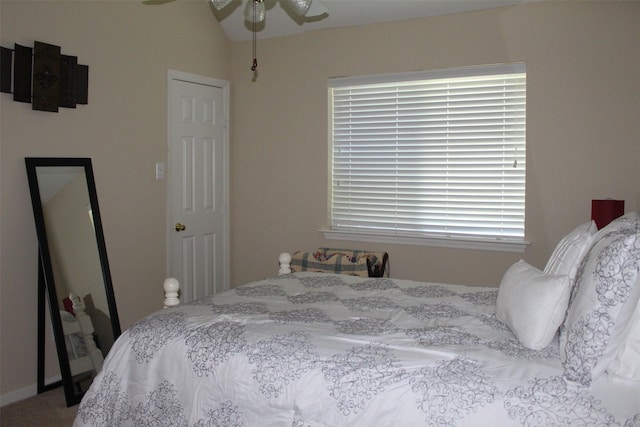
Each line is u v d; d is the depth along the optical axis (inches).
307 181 175.8
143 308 154.9
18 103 121.2
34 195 121.0
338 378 69.2
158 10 155.6
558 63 138.5
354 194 171.3
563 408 61.2
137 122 150.3
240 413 73.1
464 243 152.6
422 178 160.6
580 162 137.6
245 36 180.9
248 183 185.8
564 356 67.1
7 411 117.9
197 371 76.7
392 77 160.1
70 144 132.6
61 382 132.6
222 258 184.4
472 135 152.6
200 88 172.6
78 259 129.0
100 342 130.6
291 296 102.5
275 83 178.7
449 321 85.7
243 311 90.2
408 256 162.1
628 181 133.0
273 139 180.4
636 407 61.0
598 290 63.7
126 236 148.7
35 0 123.3
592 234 80.6
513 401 62.2
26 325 125.6
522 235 148.3
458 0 145.6
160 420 77.5
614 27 132.1
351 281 115.3
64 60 129.4
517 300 77.5
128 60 146.9
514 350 71.9
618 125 133.1
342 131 171.6
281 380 71.6
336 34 167.8
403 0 149.6
